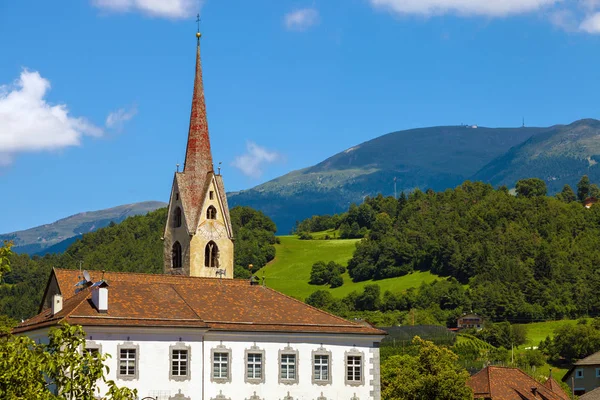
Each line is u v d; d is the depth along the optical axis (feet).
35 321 386.93
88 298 374.02
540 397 566.77
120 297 379.35
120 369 362.94
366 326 415.85
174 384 371.97
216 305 400.88
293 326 400.47
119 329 363.56
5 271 236.63
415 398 458.91
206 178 512.22
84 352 230.48
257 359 391.86
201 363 379.35
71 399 232.53
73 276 440.86
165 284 406.00
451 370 465.06
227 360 385.91
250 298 415.64
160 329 370.12
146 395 366.02
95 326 357.41
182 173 511.81
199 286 415.23
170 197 515.09
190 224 502.38
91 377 229.25
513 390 563.07
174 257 510.17
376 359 412.77
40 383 224.33
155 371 369.30
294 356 398.21
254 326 392.27
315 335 402.31
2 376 219.41
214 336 383.65
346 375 406.82
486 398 555.28
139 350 367.04
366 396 408.46
